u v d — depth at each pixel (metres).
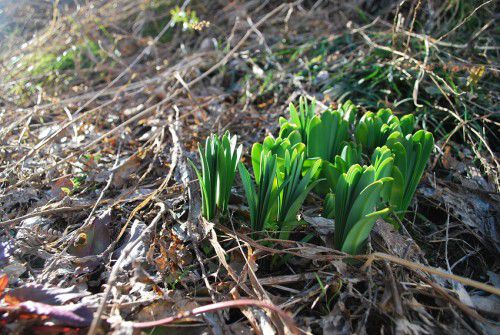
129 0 1.27
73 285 0.42
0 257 0.46
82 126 0.77
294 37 1.04
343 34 0.96
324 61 0.89
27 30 1.29
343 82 0.81
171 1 1.28
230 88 0.92
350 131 0.58
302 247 0.42
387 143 0.46
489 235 0.50
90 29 1.17
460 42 0.86
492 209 0.52
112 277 0.36
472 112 0.67
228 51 1.01
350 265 0.42
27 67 1.08
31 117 0.78
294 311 0.40
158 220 0.50
